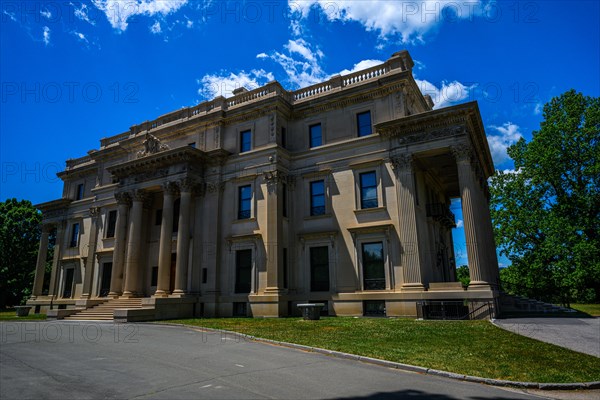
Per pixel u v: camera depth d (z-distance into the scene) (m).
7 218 54.66
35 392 8.11
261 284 27.91
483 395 8.58
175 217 33.91
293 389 8.50
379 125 26.61
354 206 27.64
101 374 9.72
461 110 24.30
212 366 10.72
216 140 32.31
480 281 22.52
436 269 28.47
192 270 30.12
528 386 9.44
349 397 8.02
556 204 36.66
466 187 23.73
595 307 33.75
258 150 30.05
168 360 11.55
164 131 35.00
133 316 24.59
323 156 29.59
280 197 29.03
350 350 12.90
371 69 29.80
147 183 32.44
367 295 25.72
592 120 34.56
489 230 32.47
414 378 9.88
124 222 33.59
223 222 30.73
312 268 28.58
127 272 31.23
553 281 36.81
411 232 25.00
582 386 9.39
